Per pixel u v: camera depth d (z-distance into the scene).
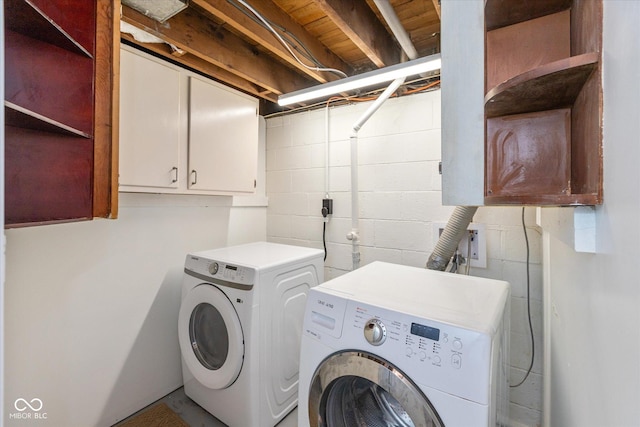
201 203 2.29
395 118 2.14
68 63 1.15
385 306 1.06
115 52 1.24
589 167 0.71
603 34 0.62
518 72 1.00
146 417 1.84
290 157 2.68
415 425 0.92
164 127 1.73
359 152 2.30
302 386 1.21
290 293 1.79
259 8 1.51
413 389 0.92
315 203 2.54
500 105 0.92
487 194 1.05
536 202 0.70
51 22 0.97
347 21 1.47
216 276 1.71
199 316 1.88
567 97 0.84
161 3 1.34
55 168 1.13
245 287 1.59
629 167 0.50
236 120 2.15
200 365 1.78
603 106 0.62
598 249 0.66
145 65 1.64
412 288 1.26
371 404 1.22
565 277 1.07
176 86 1.79
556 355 1.28
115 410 1.80
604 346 0.64
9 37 1.01
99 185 1.22
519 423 1.73
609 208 0.59
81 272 1.67
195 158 1.90
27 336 1.49
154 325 2.00
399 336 0.98
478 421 0.83
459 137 1.03
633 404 0.50
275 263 1.70
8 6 0.87
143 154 1.64
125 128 1.56
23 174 1.07
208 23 1.73
